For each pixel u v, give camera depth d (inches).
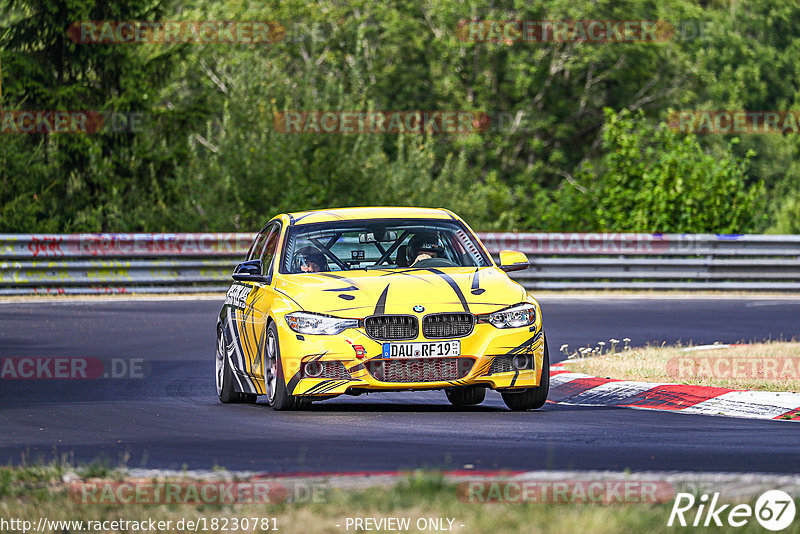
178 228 3848.4
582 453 927.0
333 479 756.0
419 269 1263.5
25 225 3750.0
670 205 3688.5
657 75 6638.8
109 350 1886.1
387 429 1081.4
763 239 3154.5
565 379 1451.8
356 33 6338.6
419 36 6461.6
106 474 797.2
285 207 3791.8
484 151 6358.3
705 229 3668.8
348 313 1170.0
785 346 1710.1
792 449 954.1
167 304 2659.9
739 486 719.1
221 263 3009.4
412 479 708.0
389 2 6550.2
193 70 5561.0
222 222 3772.1
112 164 4025.6
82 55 4072.3
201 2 6240.2
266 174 3875.5
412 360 1161.4
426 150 4576.8
